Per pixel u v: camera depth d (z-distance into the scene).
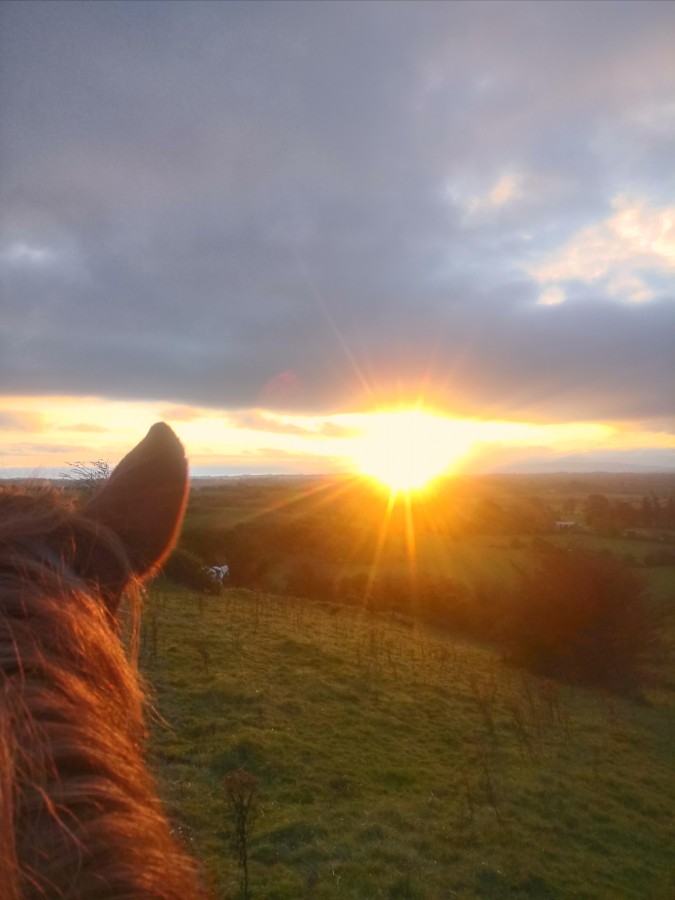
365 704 11.06
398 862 6.11
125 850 0.56
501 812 7.72
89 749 0.62
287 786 7.34
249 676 11.00
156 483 1.03
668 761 11.44
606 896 6.25
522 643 19.27
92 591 0.81
